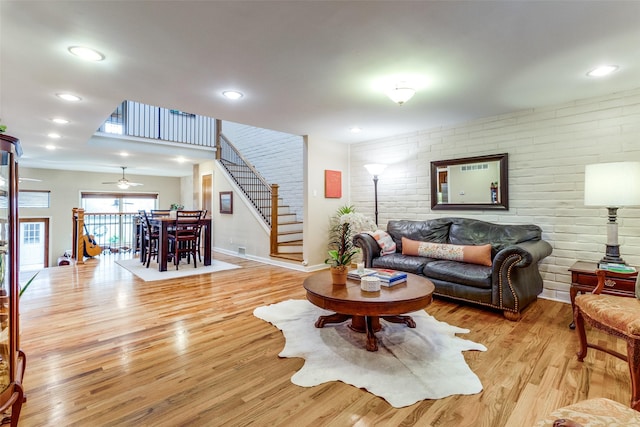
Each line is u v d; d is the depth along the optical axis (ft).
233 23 6.41
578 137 11.16
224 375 6.73
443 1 5.75
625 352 7.66
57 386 6.29
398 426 5.21
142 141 20.79
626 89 10.20
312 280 9.30
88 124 13.93
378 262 13.37
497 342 8.25
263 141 25.07
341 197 18.49
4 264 5.10
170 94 10.42
